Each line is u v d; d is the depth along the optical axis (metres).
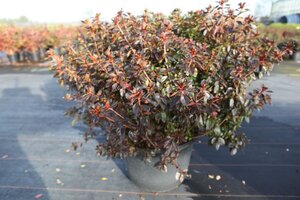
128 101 2.11
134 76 1.99
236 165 3.18
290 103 5.47
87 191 2.72
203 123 2.19
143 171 2.54
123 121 2.13
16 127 4.31
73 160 3.29
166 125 2.25
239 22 2.31
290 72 8.81
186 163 2.62
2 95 6.14
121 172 3.02
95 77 2.22
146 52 2.15
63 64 2.40
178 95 1.95
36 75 8.46
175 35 2.38
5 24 12.17
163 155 2.23
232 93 2.11
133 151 2.33
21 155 3.44
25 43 10.88
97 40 2.43
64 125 4.37
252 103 2.19
